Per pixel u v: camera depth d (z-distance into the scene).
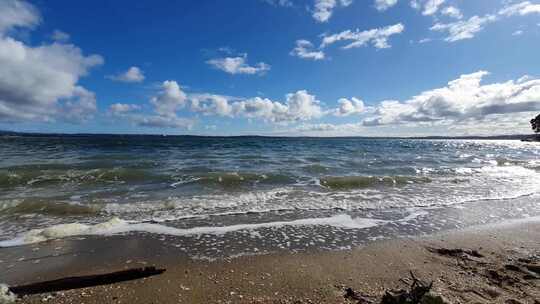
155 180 13.91
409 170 19.05
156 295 4.43
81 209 9.02
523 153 41.81
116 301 4.25
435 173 18.28
